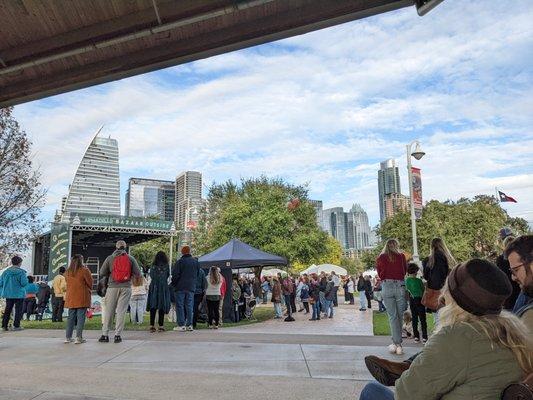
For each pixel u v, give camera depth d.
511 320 2.04
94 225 22.25
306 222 35.31
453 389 1.96
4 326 11.08
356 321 14.93
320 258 36.50
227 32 4.56
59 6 4.31
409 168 19.66
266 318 17.17
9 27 4.52
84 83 5.19
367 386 2.70
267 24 4.42
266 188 35.62
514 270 2.76
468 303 2.05
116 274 8.54
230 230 32.88
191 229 40.25
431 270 7.21
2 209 19.78
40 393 4.93
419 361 2.02
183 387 5.10
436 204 50.44
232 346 7.72
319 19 4.27
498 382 1.89
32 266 27.02
